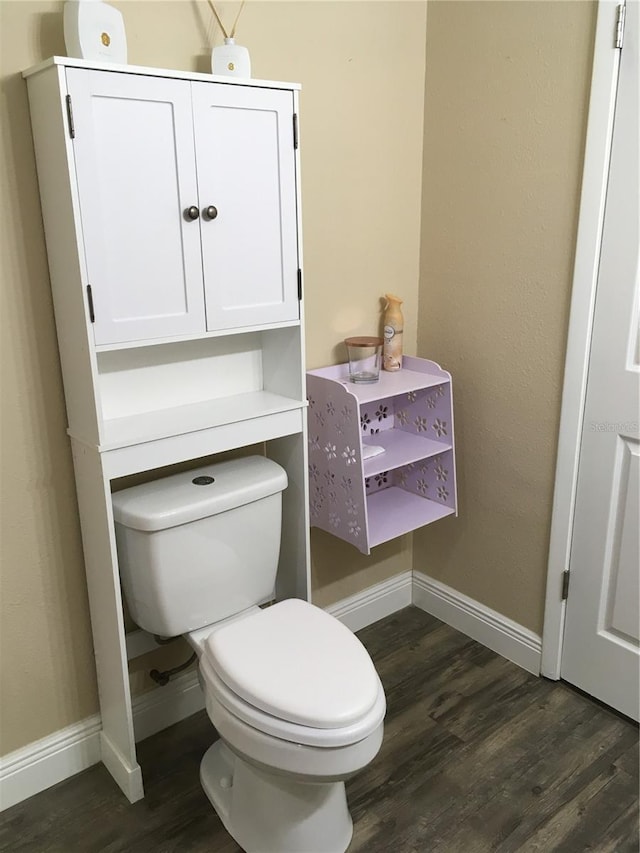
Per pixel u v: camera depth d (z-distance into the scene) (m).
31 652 1.75
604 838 1.66
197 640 1.74
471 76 2.02
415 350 2.40
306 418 1.86
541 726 2.01
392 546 2.51
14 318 1.55
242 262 1.65
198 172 1.53
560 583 2.09
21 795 1.80
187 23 1.65
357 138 2.05
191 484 1.74
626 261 1.76
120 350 1.70
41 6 1.45
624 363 1.82
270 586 1.90
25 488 1.65
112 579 1.63
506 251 2.03
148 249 1.50
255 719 1.43
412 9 2.07
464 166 2.09
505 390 2.12
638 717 2.00
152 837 1.69
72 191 1.38
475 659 2.31
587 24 1.72
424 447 2.20
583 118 1.78
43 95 1.39
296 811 1.58
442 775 1.85
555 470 2.03
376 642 2.40
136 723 1.96
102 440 1.53
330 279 2.11
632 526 1.89
